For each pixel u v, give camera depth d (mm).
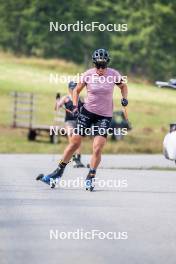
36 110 73688
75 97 22516
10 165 32344
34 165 32438
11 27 151250
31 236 14539
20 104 75250
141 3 146000
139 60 146125
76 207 18844
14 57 110688
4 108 73625
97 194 21688
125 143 56312
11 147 52656
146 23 145375
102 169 30469
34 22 146750
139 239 14344
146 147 51781
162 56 145375
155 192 22469
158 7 144250
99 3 146875
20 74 94125
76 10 146375
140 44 145250
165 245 13719
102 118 22328
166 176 27703
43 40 147125
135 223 16375
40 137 59125
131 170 30141
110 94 22297
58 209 18422
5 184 24047
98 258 12453
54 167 31266
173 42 145500
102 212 18031
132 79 112000
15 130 60781
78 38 146625
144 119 75875
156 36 145125
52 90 83812
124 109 22422
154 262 12141
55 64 108938
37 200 20094
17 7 150250
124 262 12141
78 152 31266
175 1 145500
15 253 12820
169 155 29938
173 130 30219
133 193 22109
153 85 111812
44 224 16031
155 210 18547
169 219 17062
